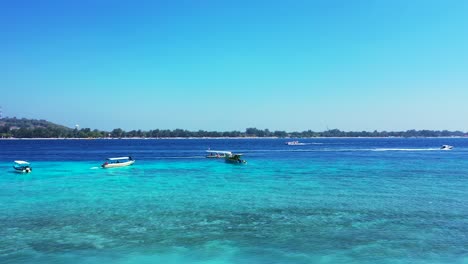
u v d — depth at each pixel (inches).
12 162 3193.9
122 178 1996.8
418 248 846.5
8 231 975.6
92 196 1435.8
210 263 769.6
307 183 1755.7
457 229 981.8
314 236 929.5
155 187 1657.2
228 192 1509.6
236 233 954.1
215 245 870.4
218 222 1052.5
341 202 1305.4
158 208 1219.9
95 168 2600.9
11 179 1971.0
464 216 1111.0
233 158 2970.0
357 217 1103.0
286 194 1459.2
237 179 1920.5
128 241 896.9
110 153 4665.4
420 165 2689.5
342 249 842.8
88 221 1066.7
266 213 1153.4
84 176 2102.6
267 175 2091.5
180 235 940.0
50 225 1027.9
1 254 817.5
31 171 2351.1
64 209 1210.0
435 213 1146.7
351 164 2795.3
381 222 1049.5
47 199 1376.7
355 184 1718.8
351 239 908.0
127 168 2576.3
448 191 1523.1
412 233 949.8
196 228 996.6
